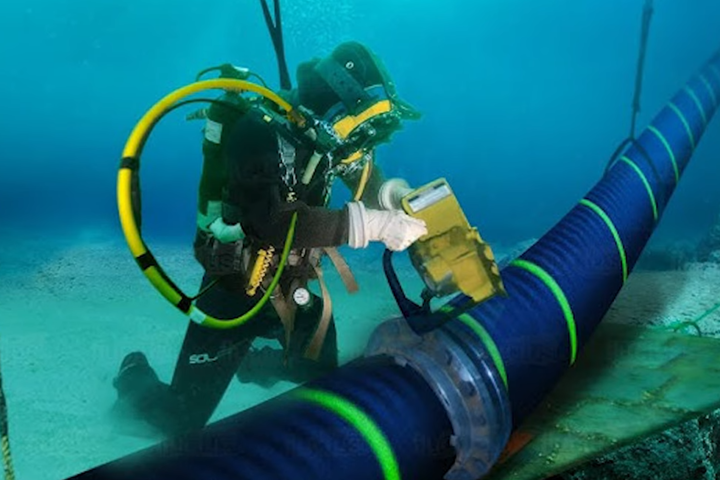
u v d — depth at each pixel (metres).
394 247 1.86
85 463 2.83
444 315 1.89
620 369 3.03
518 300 2.41
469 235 1.87
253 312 2.00
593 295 2.88
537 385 2.36
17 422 3.22
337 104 2.03
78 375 3.89
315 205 2.22
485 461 1.90
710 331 4.16
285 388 3.72
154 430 2.87
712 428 2.64
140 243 1.67
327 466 1.59
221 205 2.16
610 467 2.29
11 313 5.36
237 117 2.05
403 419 1.78
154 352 4.38
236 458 1.53
